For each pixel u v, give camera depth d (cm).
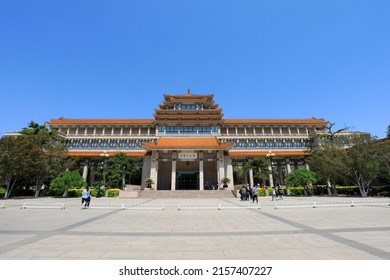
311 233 902
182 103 6009
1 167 3212
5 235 883
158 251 674
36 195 3850
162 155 5016
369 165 3356
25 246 723
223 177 4456
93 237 852
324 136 4753
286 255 632
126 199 3322
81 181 3631
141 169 5556
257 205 1995
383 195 3503
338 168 3656
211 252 665
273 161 6022
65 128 6456
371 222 1142
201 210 1781
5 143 3306
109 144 6100
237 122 6388
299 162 6025
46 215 1504
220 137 5819
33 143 3566
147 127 6488
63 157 4125
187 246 727
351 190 4122
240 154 5688
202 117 5594
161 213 1609
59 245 738
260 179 5478
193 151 4588
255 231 956
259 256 626
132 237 853
